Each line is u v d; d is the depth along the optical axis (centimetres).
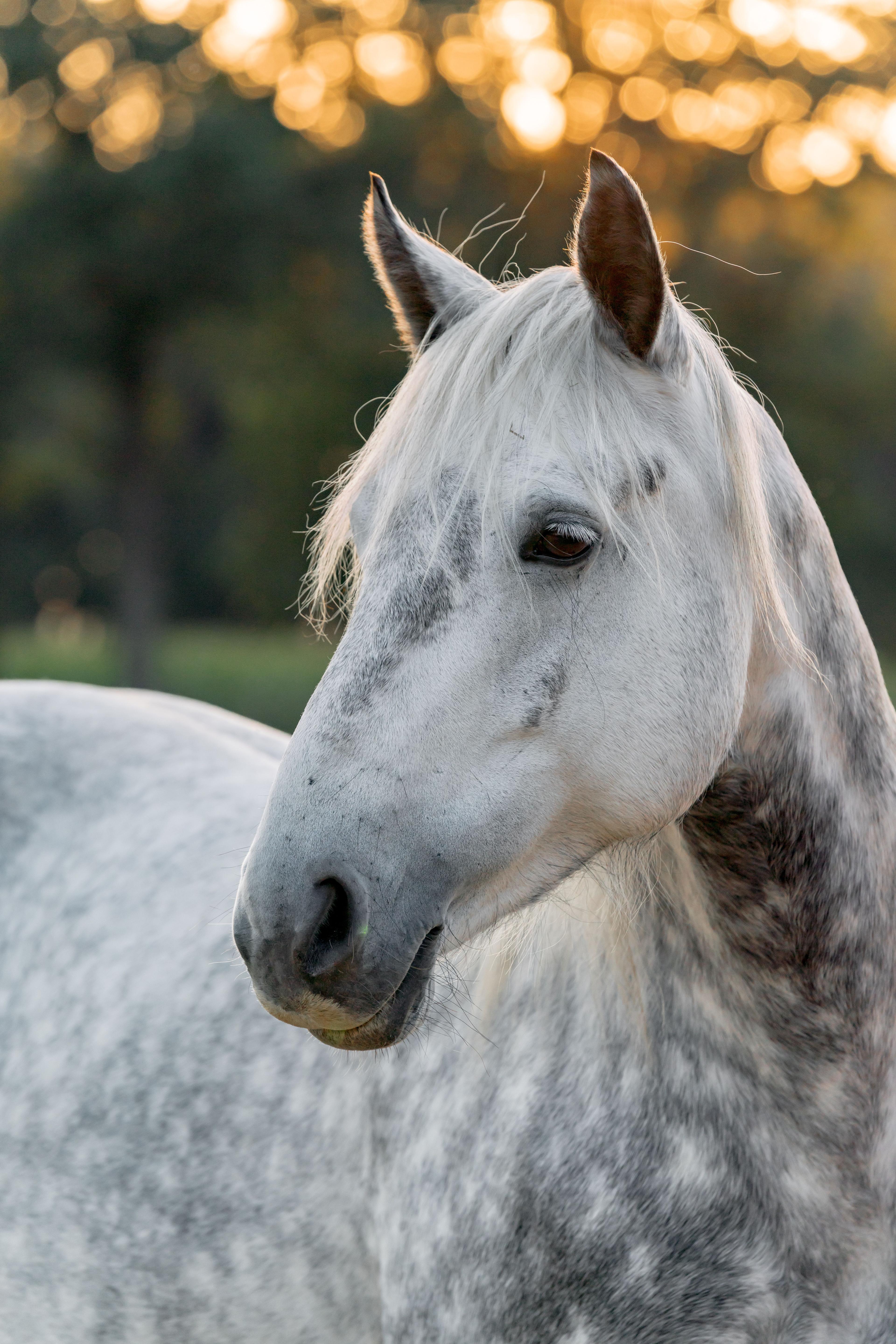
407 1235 309
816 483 3503
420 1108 314
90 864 421
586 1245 282
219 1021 360
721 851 285
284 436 3625
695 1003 286
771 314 3359
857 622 311
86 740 458
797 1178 277
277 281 3425
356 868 245
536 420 259
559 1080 295
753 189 3266
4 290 3356
